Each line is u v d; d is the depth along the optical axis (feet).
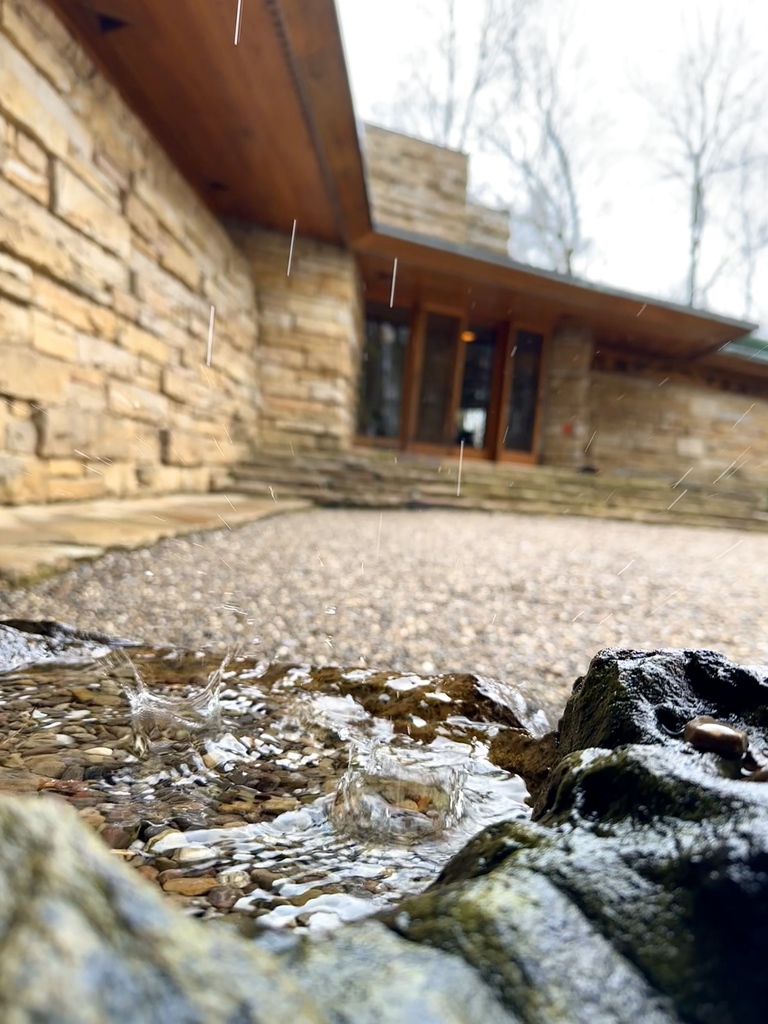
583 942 2.00
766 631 10.13
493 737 5.38
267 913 2.72
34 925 1.21
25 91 12.67
